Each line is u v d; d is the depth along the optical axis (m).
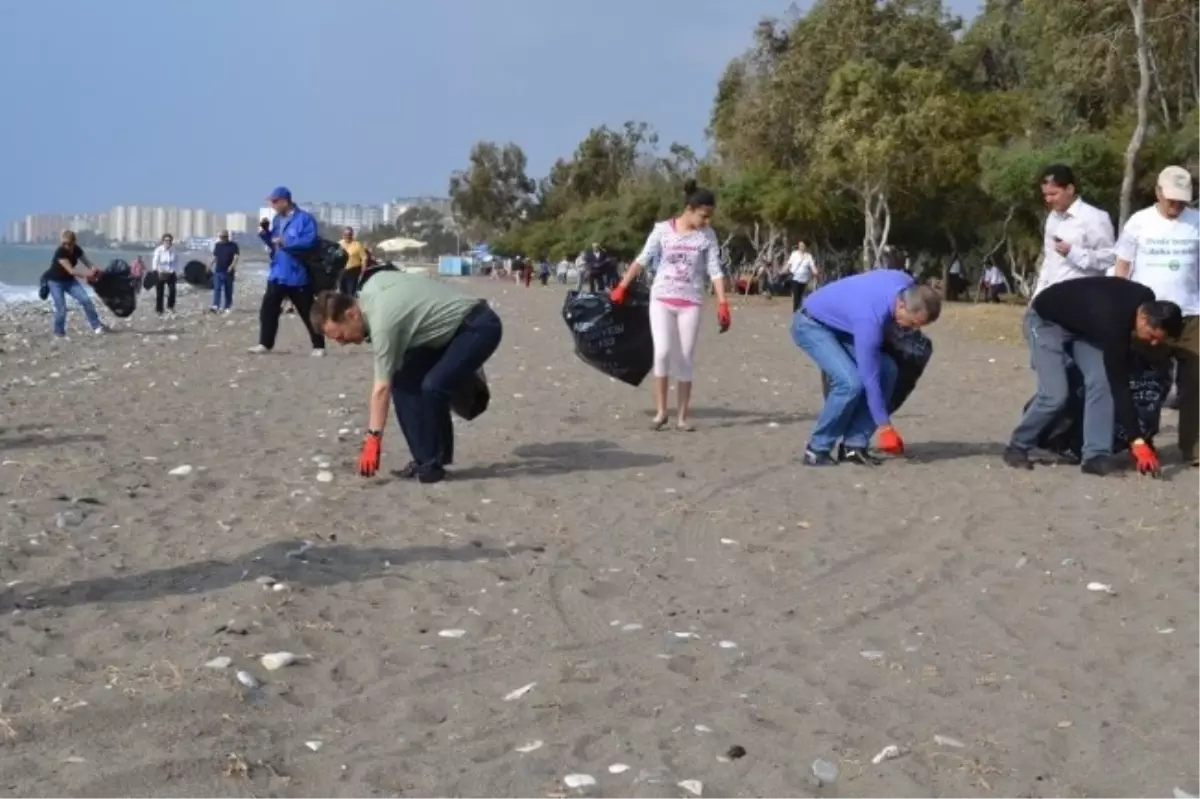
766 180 54.06
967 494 8.47
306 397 13.37
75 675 4.91
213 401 13.00
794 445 10.48
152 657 5.12
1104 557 6.89
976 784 4.08
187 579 6.23
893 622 5.85
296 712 4.67
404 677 5.01
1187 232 9.09
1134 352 9.05
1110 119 38.84
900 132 43.72
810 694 4.87
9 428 10.97
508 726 4.53
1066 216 9.51
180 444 10.20
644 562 6.84
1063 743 4.45
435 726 4.55
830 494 8.53
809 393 14.70
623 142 114.62
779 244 62.28
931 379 16.55
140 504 7.88
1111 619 5.86
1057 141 39.25
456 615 5.83
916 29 51.16
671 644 5.47
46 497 8.00
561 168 121.44
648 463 9.59
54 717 4.45
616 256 80.44
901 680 5.07
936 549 7.09
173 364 16.97
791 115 53.22
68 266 22.42
